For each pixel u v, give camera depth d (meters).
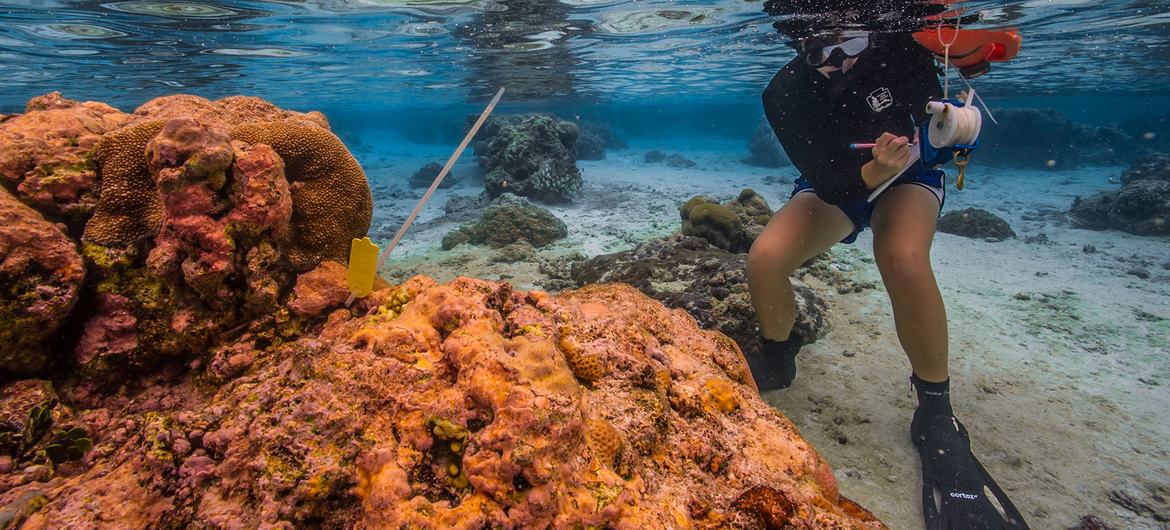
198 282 1.95
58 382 1.96
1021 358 5.35
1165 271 8.29
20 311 1.72
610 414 1.84
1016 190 18.02
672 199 15.76
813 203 4.04
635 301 2.86
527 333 1.94
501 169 15.56
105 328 1.97
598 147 28.72
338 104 34.69
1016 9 9.51
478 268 8.79
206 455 1.64
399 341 1.85
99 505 1.53
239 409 1.68
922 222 3.52
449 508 1.48
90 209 2.06
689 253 7.04
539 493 1.40
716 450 1.97
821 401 4.70
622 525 1.48
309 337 2.08
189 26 10.12
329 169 2.44
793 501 1.73
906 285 3.47
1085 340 5.71
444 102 34.03
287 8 9.37
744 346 4.95
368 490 1.53
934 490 3.48
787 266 4.09
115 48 11.48
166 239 1.95
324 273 2.34
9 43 10.78
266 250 2.09
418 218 14.33
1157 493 3.54
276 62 14.59
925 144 3.36
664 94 32.34
